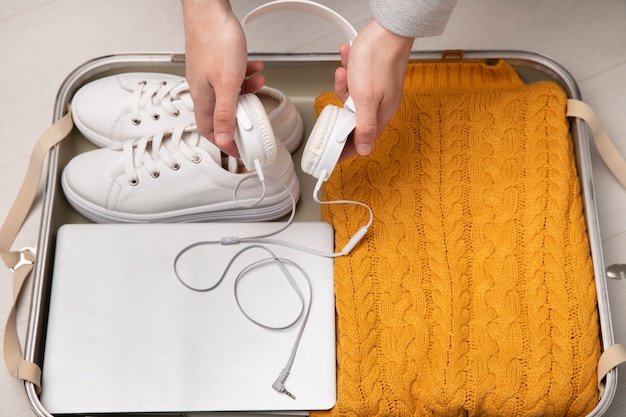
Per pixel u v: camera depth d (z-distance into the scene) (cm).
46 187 96
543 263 90
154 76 105
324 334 89
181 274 92
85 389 86
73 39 118
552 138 96
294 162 104
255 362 88
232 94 76
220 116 76
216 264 93
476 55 104
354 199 95
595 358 86
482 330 88
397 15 77
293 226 95
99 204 96
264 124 79
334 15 83
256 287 91
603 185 107
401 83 83
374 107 79
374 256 91
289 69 105
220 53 76
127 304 90
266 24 119
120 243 94
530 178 95
